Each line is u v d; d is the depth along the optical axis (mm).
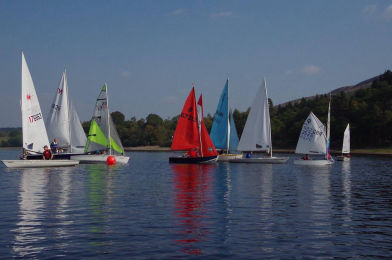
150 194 27344
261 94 65438
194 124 62938
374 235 16078
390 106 135375
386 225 17828
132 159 92312
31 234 15742
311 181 37438
